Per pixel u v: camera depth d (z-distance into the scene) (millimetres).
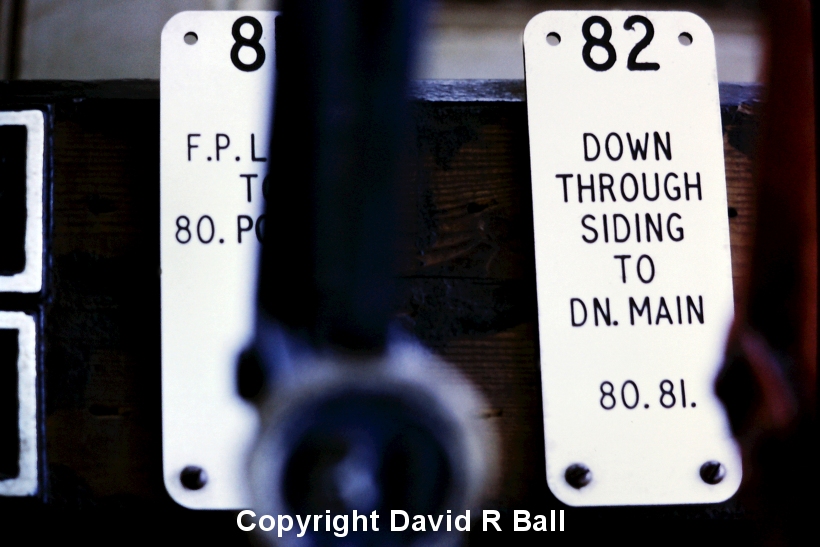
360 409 657
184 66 715
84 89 770
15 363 735
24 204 745
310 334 663
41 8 917
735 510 735
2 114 750
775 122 798
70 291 752
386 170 645
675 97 729
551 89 724
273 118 711
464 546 698
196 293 693
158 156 764
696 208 719
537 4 969
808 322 760
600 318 703
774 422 731
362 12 636
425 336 746
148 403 744
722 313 710
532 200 711
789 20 829
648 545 737
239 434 682
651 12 738
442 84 771
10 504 730
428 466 674
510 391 744
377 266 651
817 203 782
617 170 718
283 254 677
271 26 722
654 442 698
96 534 733
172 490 680
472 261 757
